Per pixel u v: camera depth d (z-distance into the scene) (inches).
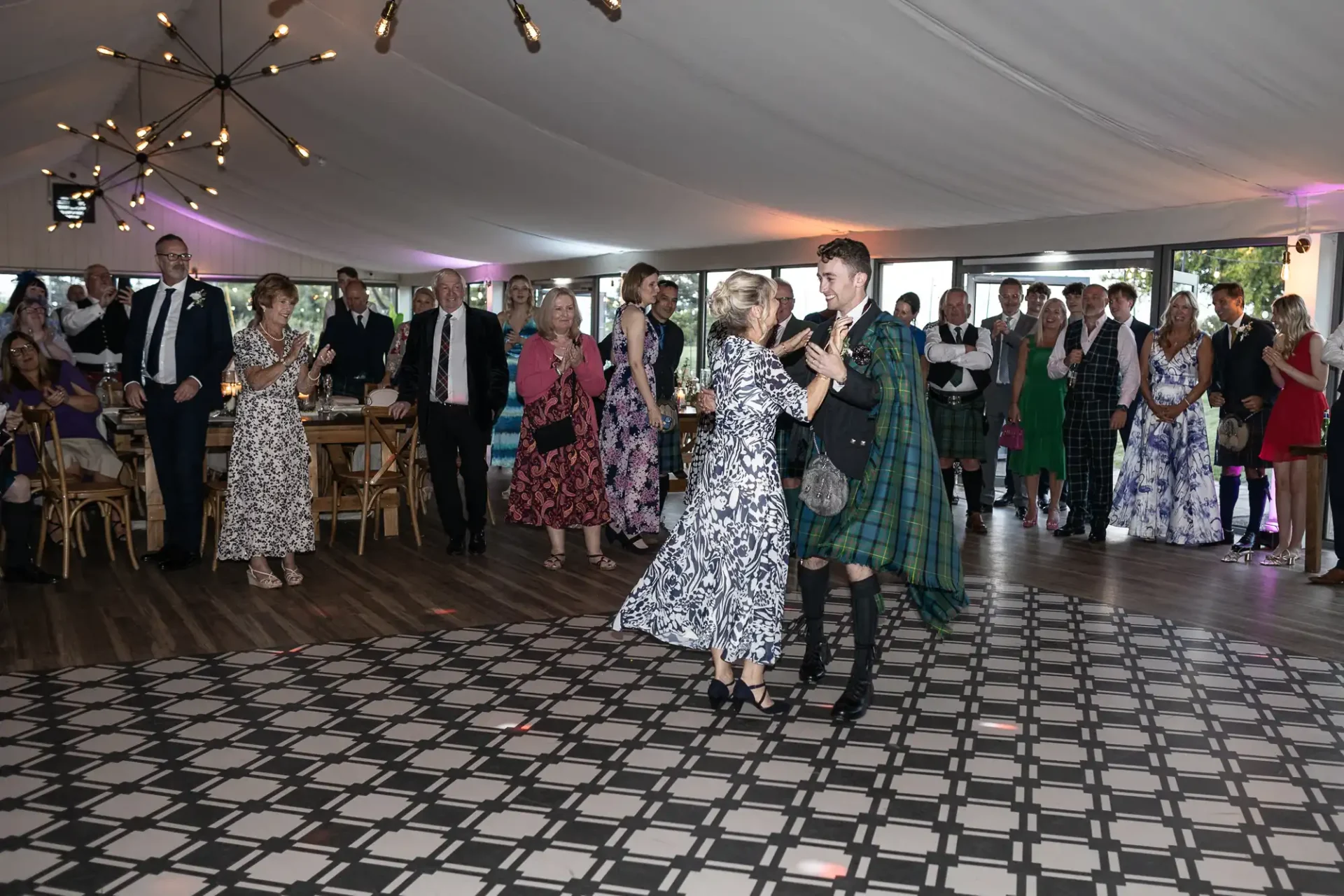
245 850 112.0
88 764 133.5
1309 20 170.9
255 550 217.9
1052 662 178.2
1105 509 281.6
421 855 111.4
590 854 112.0
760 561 145.9
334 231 589.3
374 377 354.6
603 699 158.2
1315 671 174.6
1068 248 318.7
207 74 346.0
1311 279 266.4
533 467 237.9
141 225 652.7
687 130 304.0
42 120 410.3
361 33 307.7
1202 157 242.1
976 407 290.4
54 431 222.5
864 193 327.9
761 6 223.3
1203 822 120.7
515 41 278.4
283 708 153.4
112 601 209.8
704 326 487.8
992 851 113.5
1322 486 270.1
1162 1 178.9
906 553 142.6
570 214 443.8
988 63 218.5
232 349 237.5
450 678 166.9
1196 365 275.1
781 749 140.5
